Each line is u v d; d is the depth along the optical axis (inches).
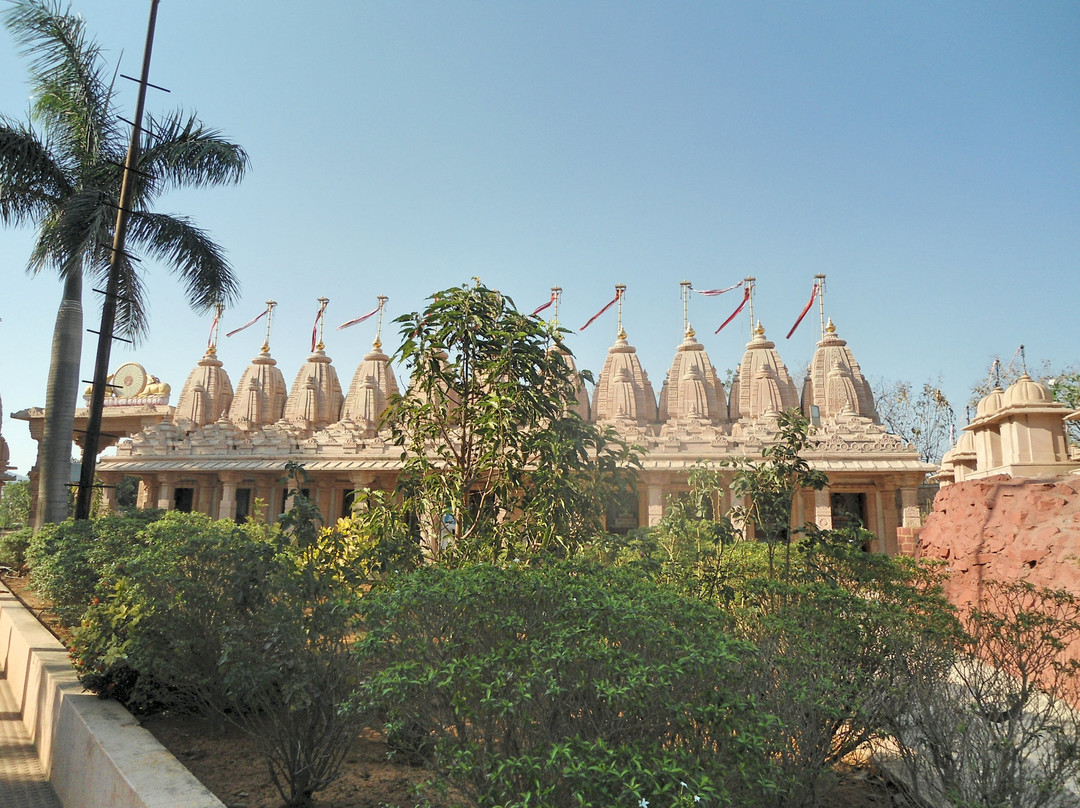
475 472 327.6
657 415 1643.7
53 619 459.5
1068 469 472.4
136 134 588.1
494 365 312.8
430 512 322.7
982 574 426.0
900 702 214.8
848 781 244.5
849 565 310.0
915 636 233.5
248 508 1469.0
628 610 157.9
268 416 1865.2
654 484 1176.2
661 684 140.5
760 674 199.8
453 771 141.2
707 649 154.2
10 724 349.4
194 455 1450.5
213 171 619.8
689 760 133.6
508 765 127.4
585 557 285.6
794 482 368.8
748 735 142.3
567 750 126.6
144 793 187.6
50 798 270.4
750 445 1176.8
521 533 308.2
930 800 205.3
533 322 334.3
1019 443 499.5
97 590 353.4
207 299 635.5
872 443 1161.4
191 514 484.1
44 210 639.1
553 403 334.0
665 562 359.6
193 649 268.8
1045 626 284.5
